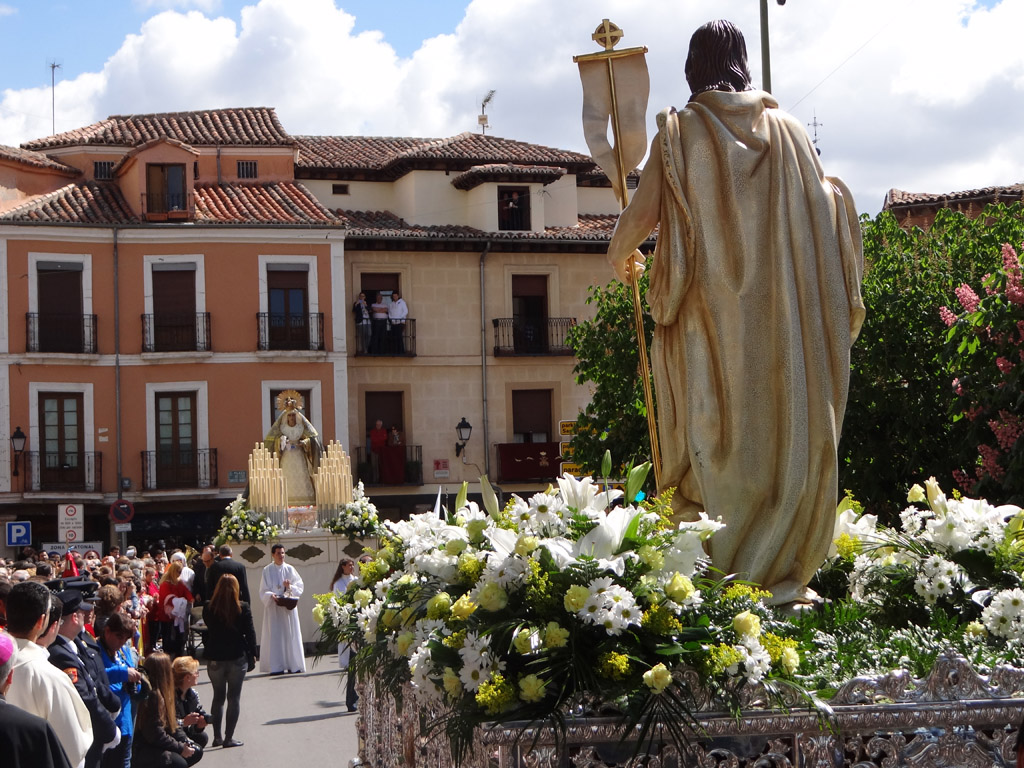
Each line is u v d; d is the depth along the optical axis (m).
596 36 6.55
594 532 4.76
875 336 19.58
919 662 5.14
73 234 41.00
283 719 16.19
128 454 41.19
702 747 4.52
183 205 42.09
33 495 39.84
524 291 45.38
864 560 6.43
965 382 14.45
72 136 45.72
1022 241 20.36
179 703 11.47
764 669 4.45
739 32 6.16
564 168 47.59
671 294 5.77
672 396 5.96
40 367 40.53
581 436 27.53
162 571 28.19
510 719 4.39
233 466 41.56
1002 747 4.63
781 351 5.64
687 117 5.83
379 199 47.78
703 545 5.66
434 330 44.53
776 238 5.68
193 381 41.50
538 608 4.57
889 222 22.12
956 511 6.40
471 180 45.72
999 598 5.55
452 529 5.51
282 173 45.66
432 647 4.77
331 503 24.06
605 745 4.46
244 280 41.91
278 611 21.44
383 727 6.78
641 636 4.51
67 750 6.59
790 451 5.61
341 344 42.41
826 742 4.54
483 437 44.50
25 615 6.72
